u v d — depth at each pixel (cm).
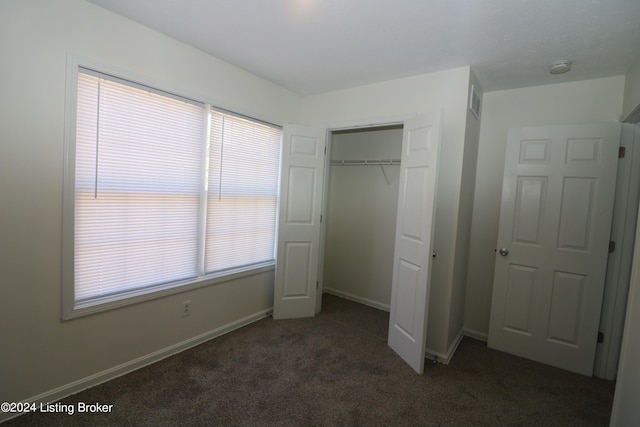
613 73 240
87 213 194
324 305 373
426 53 229
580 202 246
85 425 166
